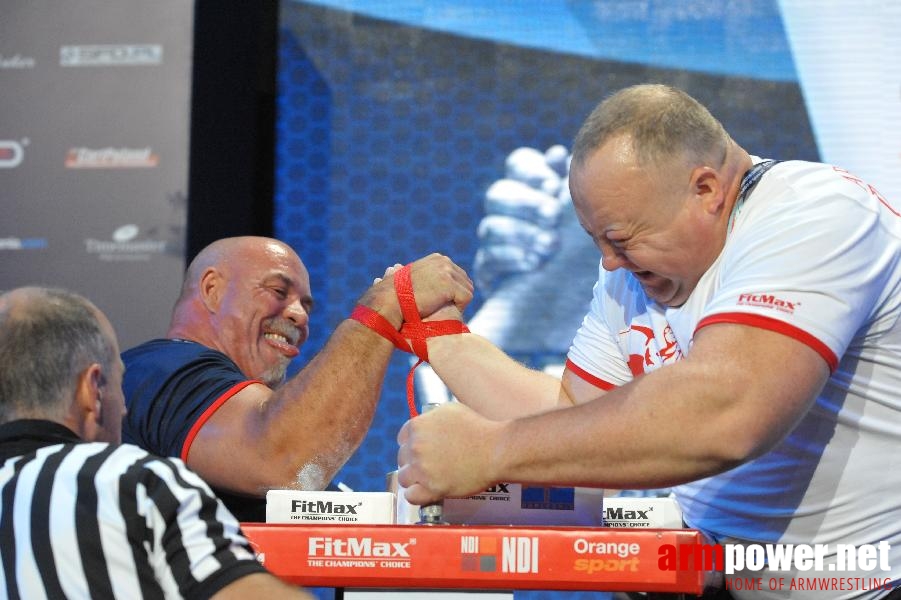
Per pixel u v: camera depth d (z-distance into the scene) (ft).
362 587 5.20
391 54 15.47
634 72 15.12
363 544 5.15
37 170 13.56
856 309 5.71
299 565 5.18
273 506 5.79
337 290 15.17
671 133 5.96
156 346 9.50
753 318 5.51
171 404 8.76
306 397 8.13
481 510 5.65
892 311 6.03
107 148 13.53
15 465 5.42
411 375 7.64
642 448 5.33
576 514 5.65
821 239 5.73
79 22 13.71
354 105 15.43
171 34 13.64
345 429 8.18
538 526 5.16
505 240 14.97
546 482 5.48
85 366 5.77
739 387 5.33
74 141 13.58
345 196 15.30
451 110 15.30
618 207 5.97
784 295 5.56
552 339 14.73
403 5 15.49
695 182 5.98
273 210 15.35
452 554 5.10
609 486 5.45
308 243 15.28
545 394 7.41
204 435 8.49
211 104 14.64
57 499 5.23
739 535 6.52
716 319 5.63
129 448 5.51
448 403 5.89
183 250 13.35
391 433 14.62
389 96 15.39
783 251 5.72
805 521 6.26
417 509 5.99
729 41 15.05
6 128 13.62
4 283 13.43
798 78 14.92
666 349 6.82
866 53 14.84
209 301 10.32
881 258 5.94
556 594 13.52
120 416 5.99
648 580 5.01
